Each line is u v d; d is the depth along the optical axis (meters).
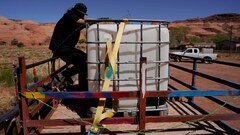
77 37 5.61
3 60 28.11
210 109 6.80
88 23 4.45
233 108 4.32
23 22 128.12
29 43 105.44
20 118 3.34
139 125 3.42
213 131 4.32
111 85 4.44
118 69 4.39
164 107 4.76
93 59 4.41
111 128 4.44
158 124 4.66
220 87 11.03
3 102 8.67
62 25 5.38
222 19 184.00
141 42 4.34
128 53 4.36
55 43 5.32
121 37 4.25
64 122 3.41
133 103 4.56
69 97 3.29
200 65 26.05
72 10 5.32
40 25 129.38
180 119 3.54
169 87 7.80
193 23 163.00
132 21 4.28
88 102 4.86
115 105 4.16
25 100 3.28
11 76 12.27
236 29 148.12
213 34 134.62
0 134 4.93
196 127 4.48
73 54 5.32
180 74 16.78
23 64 3.24
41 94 3.27
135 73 4.43
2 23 112.38
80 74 5.86
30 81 11.75
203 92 3.47
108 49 4.15
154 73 4.48
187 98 6.67
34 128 3.95
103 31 4.32
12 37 104.31
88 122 3.46
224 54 49.69
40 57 34.84
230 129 4.24
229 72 19.00
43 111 5.03
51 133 4.18
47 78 4.66
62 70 6.81
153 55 4.43
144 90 3.31
